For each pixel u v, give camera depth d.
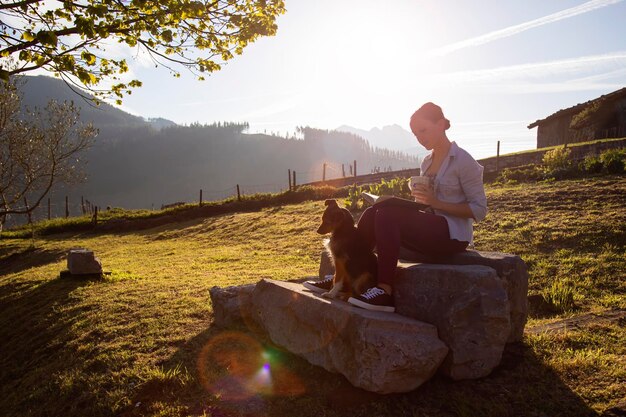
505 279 3.96
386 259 3.67
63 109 21.16
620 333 4.36
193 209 29.19
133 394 4.25
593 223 10.76
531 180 19.02
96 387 4.61
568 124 36.47
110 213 35.62
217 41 8.93
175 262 13.67
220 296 5.68
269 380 4.05
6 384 5.92
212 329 5.56
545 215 12.39
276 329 4.43
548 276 8.15
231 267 11.59
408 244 3.94
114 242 22.81
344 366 3.50
